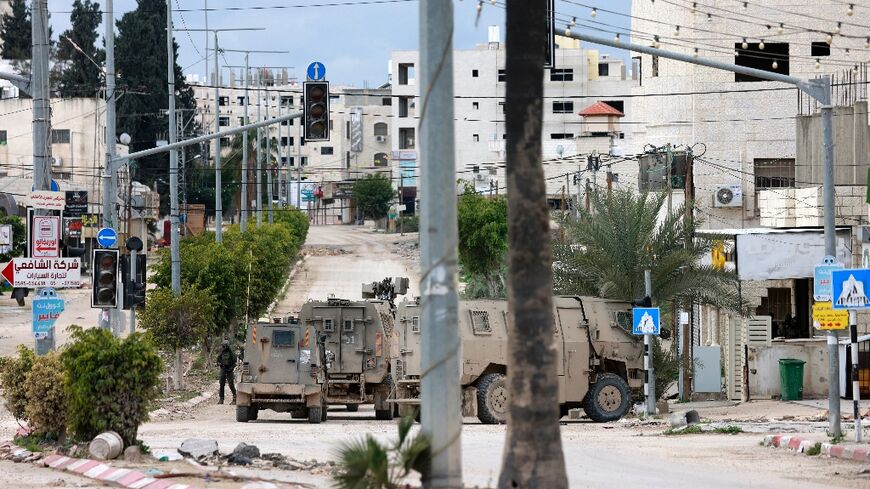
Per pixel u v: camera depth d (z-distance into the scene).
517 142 26.56
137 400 48.03
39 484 40.34
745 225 122.56
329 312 83.00
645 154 114.75
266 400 76.25
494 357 70.75
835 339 54.47
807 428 62.22
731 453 51.28
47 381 50.66
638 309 71.25
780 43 124.75
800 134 96.88
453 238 26.23
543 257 26.55
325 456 49.91
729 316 90.44
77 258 63.06
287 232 198.00
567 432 64.25
